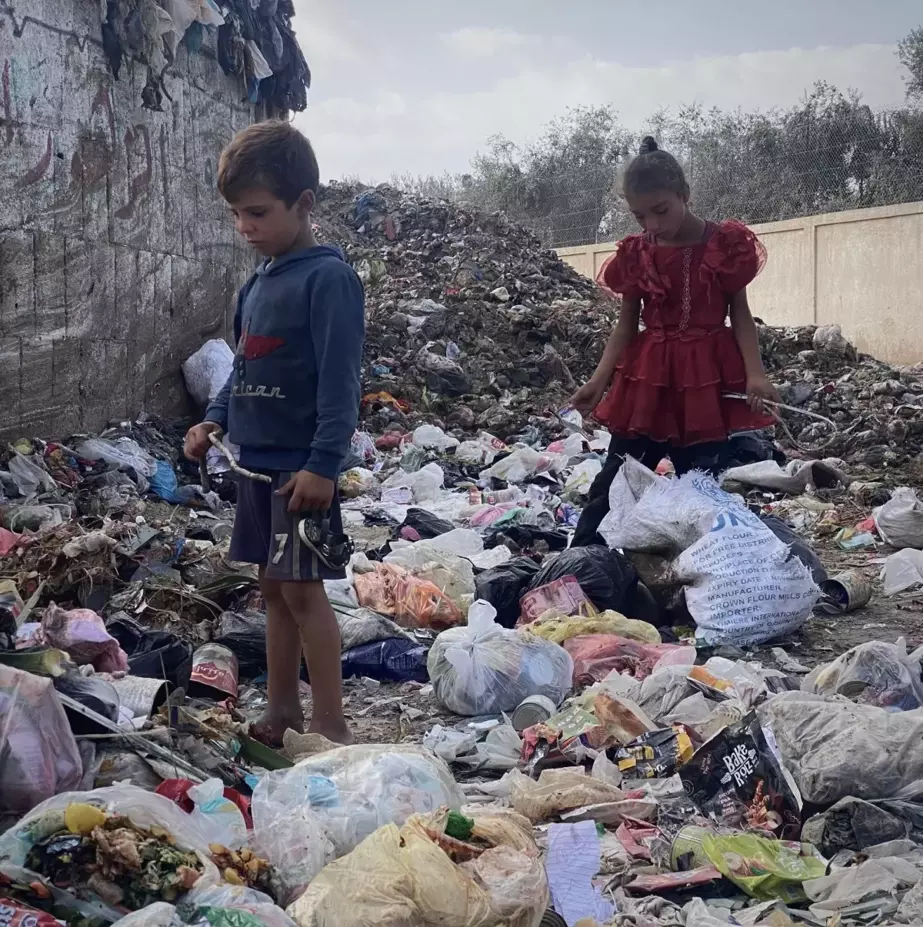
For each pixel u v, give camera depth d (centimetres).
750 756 277
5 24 654
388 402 1041
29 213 689
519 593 461
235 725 302
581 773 294
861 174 2309
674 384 462
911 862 245
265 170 288
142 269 847
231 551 313
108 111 786
